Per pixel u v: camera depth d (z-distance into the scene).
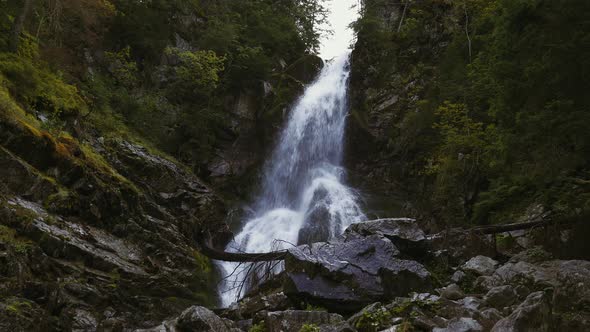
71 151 16.34
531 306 6.33
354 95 30.38
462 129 22.05
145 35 26.94
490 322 7.36
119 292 13.80
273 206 28.44
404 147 26.69
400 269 9.89
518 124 10.81
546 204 14.54
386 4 33.78
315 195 27.52
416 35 30.25
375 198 26.38
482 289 9.85
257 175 28.44
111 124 22.17
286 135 29.86
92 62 24.67
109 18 25.95
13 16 20.73
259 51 29.84
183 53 26.69
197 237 20.16
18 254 12.18
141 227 16.92
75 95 20.44
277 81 31.12
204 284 17.83
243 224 25.56
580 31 9.75
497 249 14.30
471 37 26.06
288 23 34.28
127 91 25.55
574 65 9.89
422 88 27.94
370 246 10.49
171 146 25.92
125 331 12.70
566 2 9.98
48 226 13.69
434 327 7.50
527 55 10.96
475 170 21.17
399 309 8.44
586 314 6.55
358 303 9.33
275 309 10.15
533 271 9.59
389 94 29.16
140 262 16.00
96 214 15.66
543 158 10.53
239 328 9.15
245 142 28.88
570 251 12.02
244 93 29.31
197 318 8.13
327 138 30.28
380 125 28.44
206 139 26.89
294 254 10.16
